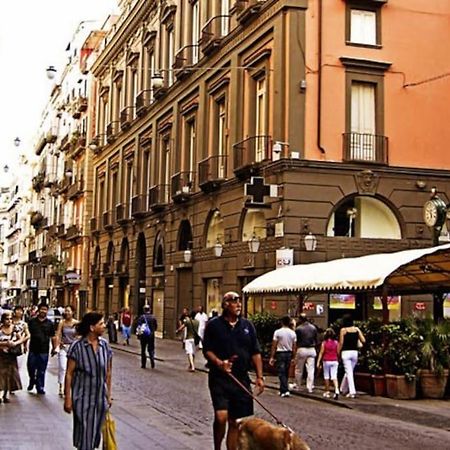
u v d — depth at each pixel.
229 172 36.00
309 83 30.61
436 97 32.25
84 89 74.00
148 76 52.25
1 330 17.03
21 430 12.91
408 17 32.22
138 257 52.28
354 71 31.22
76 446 8.74
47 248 90.00
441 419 16.20
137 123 53.94
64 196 81.12
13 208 136.50
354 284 21.00
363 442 13.16
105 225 61.31
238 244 34.19
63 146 81.62
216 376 10.08
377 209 31.41
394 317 29.97
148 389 20.83
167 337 44.38
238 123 35.34
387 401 18.97
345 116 30.88
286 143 30.23
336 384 19.34
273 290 25.16
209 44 38.59
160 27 49.53
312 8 31.02
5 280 143.00
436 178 31.72
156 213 47.56
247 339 10.24
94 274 65.00
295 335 20.88
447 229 30.84
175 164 44.53
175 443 12.27
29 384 19.17
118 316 50.28
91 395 8.81
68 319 18.73
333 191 30.25
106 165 63.66
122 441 12.35
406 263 20.06
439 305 25.05
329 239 29.97
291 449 7.79
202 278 38.91
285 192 29.80
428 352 19.55
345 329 19.66
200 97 40.81
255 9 33.31
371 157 30.98
